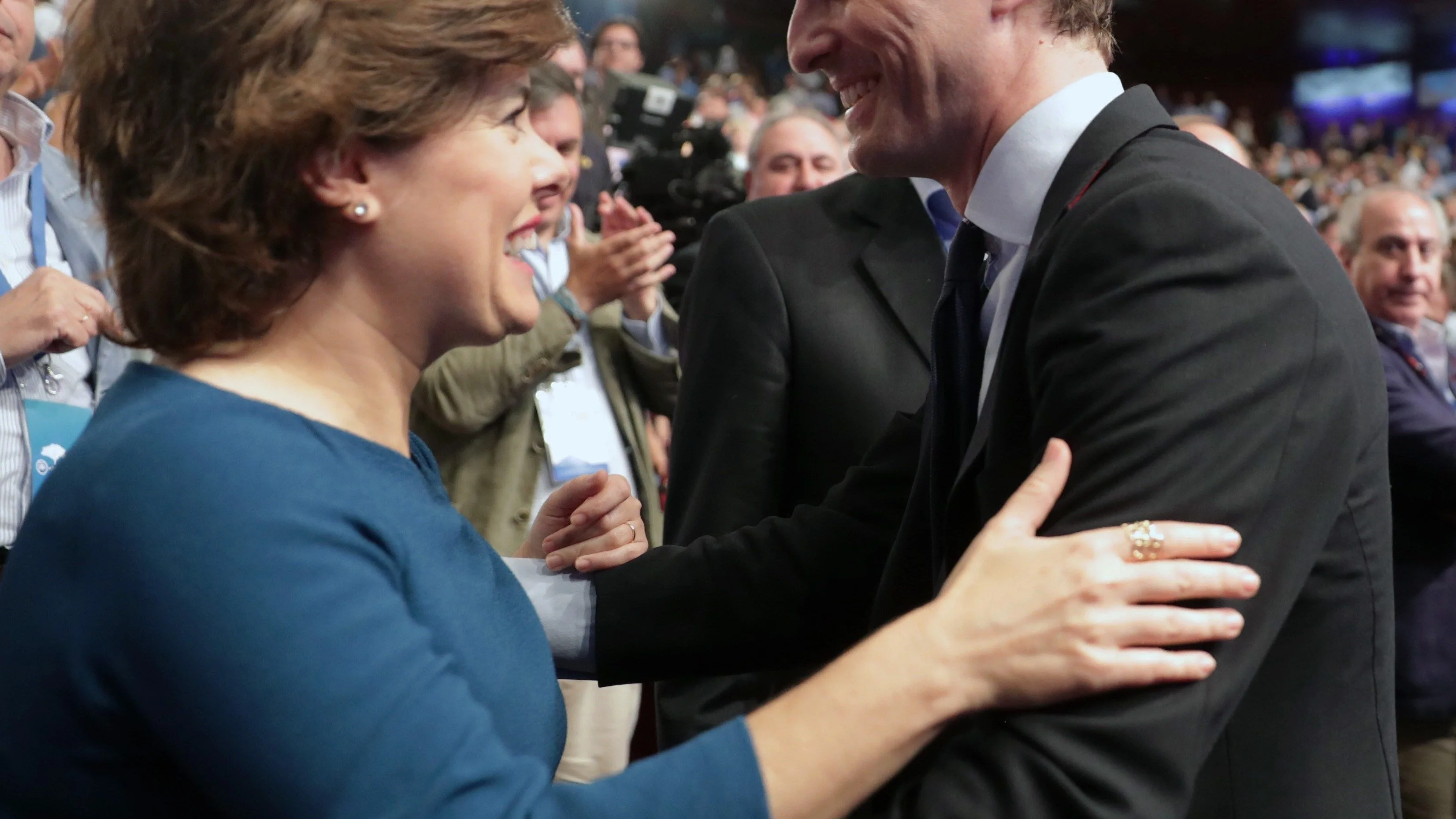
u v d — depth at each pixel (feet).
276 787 2.29
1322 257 3.02
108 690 2.41
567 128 8.25
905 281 5.78
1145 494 2.70
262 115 2.57
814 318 5.74
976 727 2.76
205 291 2.69
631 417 8.05
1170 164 3.07
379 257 2.81
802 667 5.04
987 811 2.55
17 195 6.18
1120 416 2.76
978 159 3.62
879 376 5.65
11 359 5.64
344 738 2.31
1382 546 3.15
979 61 3.45
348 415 2.84
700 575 4.13
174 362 2.79
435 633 2.72
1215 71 65.92
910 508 3.81
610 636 4.07
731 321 5.83
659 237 7.82
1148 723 2.56
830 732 2.55
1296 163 54.95
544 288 7.49
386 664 2.38
